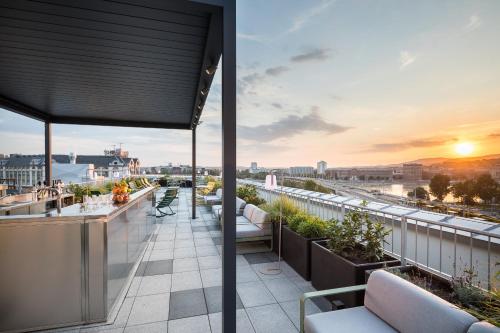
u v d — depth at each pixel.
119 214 2.92
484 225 2.76
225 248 2.10
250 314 2.58
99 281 2.46
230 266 2.10
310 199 4.77
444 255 2.93
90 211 2.62
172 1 1.96
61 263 2.37
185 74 3.60
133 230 3.70
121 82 3.88
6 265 2.27
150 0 1.98
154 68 3.39
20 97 4.68
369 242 2.71
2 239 2.26
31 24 2.37
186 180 18.89
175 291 3.09
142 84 3.99
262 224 4.51
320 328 1.61
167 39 2.65
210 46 2.68
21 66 3.30
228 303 2.09
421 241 3.22
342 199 4.55
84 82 3.90
